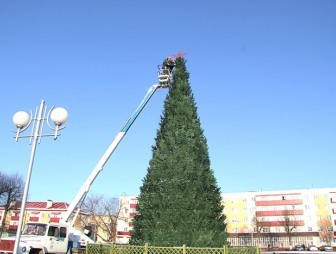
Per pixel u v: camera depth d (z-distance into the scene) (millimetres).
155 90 21906
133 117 21391
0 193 55406
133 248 11180
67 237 16609
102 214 63812
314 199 80875
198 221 11883
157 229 11836
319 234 77562
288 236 77375
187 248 10625
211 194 13328
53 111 10219
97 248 12281
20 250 14133
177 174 12961
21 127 10336
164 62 22031
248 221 83625
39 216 75125
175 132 14461
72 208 19328
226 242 12133
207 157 14641
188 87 16797
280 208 82188
